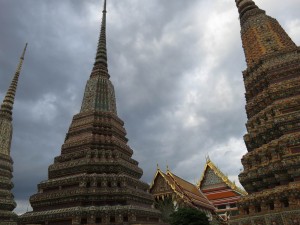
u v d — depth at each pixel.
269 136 23.05
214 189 55.69
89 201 27.67
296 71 24.42
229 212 50.19
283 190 19.03
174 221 25.14
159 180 47.62
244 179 23.09
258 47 28.73
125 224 26.23
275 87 24.17
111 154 32.25
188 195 46.56
